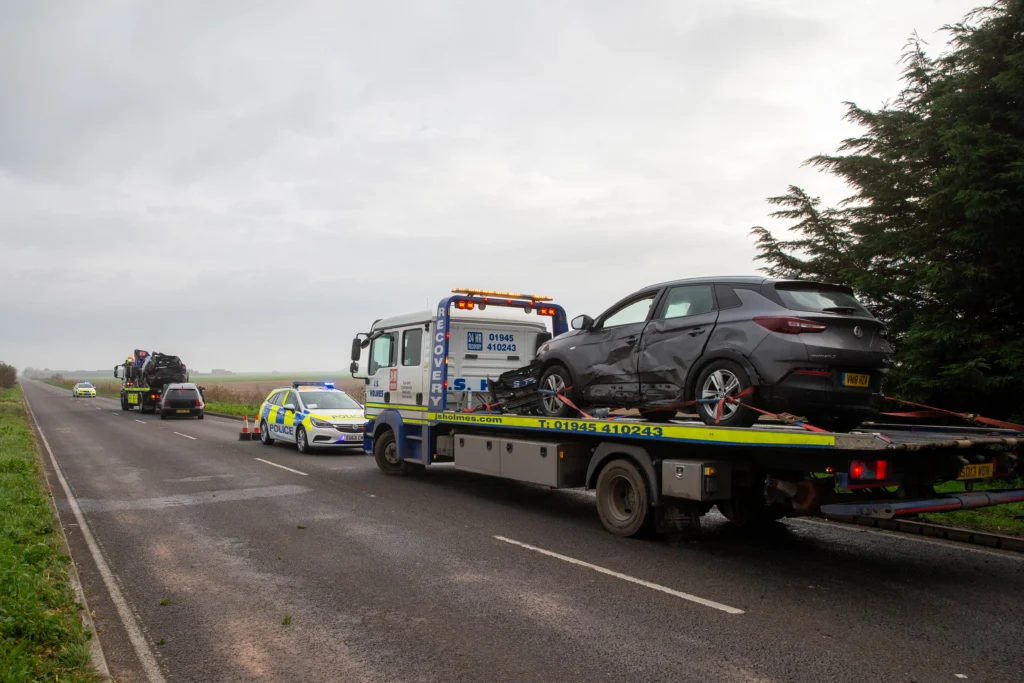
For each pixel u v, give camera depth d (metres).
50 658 4.15
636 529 7.30
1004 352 9.02
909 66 11.23
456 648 4.47
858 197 11.41
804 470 6.12
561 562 6.52
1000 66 9.31
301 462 14.38
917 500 5.98
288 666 4.22
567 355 8.64
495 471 9.33
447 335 10.73
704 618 5.00
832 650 4.41
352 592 5.64
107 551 7.03
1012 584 5.85
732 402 6.55
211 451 16.64
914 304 10.52
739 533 7.82
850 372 6.23
